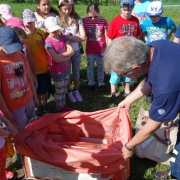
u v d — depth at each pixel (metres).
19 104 3.03
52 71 4.06
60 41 3.90
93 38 4.85
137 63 2.01
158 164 3.38
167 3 20.00
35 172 2.94
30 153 2.74
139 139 2.33
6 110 2.87
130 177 3.23
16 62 2.92
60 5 4.32
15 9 16.95
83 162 2.59
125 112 3.07
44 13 4.33
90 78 5.14
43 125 3.06
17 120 3.10
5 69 2.83
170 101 2.06
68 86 4.82
